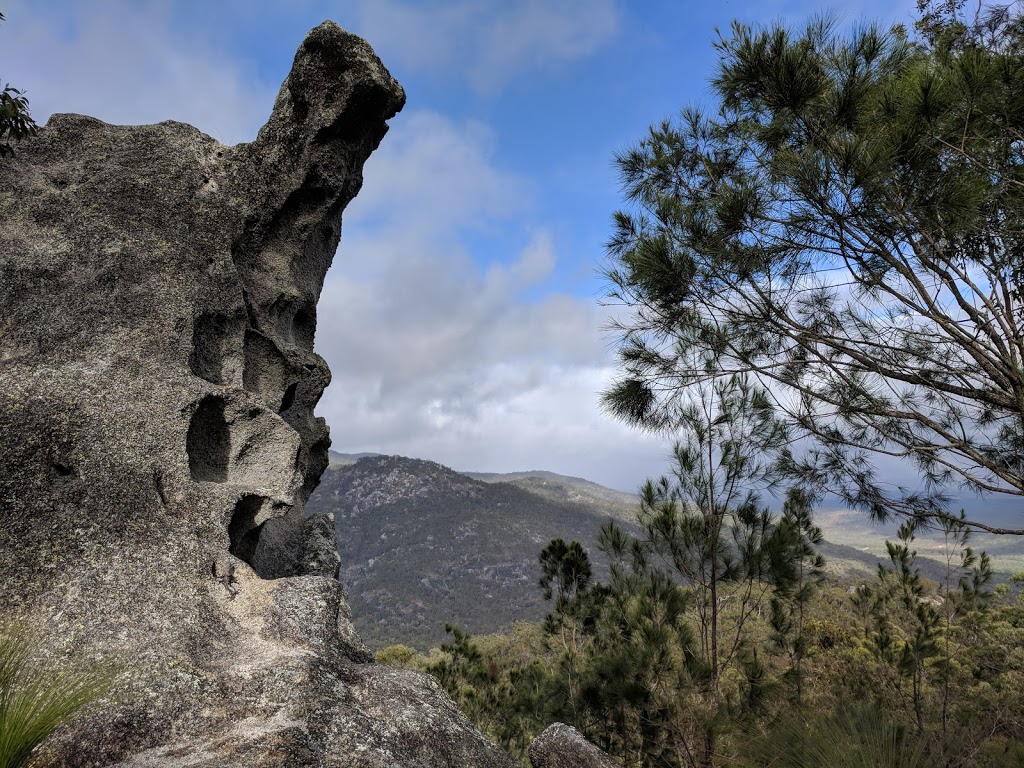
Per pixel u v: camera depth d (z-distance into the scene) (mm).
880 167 4535
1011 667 10273
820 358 5578
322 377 8930
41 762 2898
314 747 3068
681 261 5488
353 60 8102
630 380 6660
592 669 8430
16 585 4012
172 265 6609
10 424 4832
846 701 3426
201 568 4566
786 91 5062
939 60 5020
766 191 5453
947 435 5113
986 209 4648
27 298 5871
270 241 8211
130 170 7246
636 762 8109
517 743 12734
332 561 7879
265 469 6098
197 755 2898
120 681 3414
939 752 3111
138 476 4938
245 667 3664
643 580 8594
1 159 6938
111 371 5539
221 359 6699
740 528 7844
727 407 7555
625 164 7105
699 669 7051
